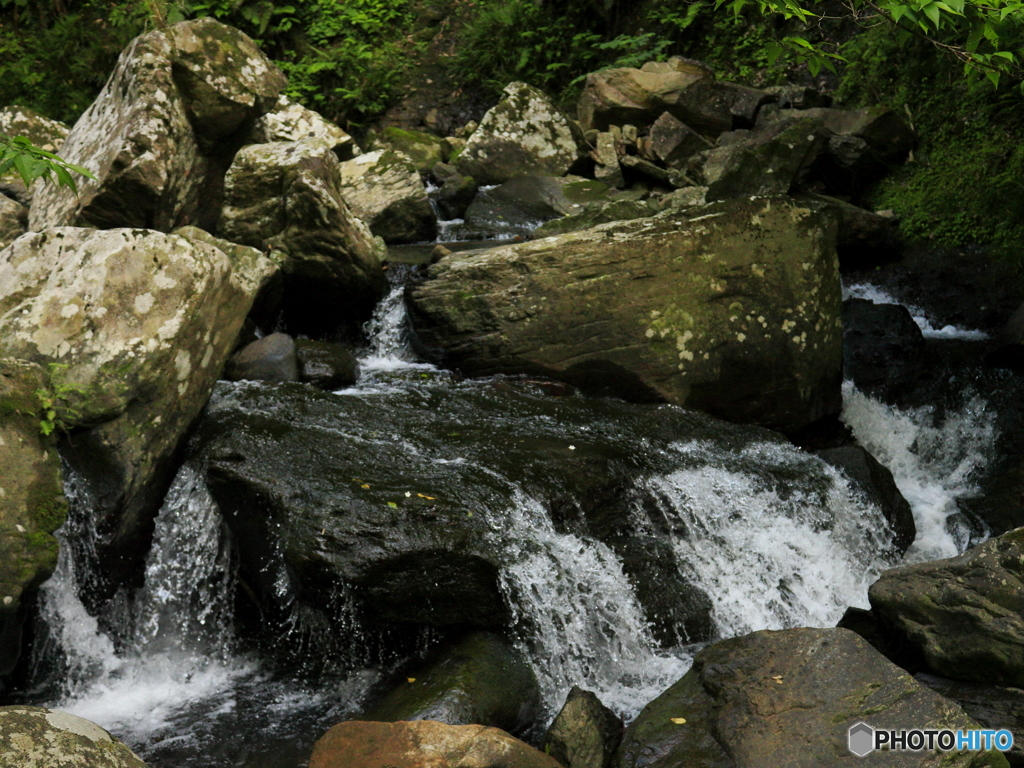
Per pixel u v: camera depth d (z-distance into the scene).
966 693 3.71
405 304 6.39
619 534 4.77
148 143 6.40
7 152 3.50
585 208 9.37
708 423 5.71
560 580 4.28
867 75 10.43
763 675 3.56
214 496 4.47
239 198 6.75
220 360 4.86
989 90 9.26
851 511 5.41
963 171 9.06
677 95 10.65
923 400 6.86
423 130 12.68
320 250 6.49
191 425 4.66
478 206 9.64
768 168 8.99
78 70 12.40
